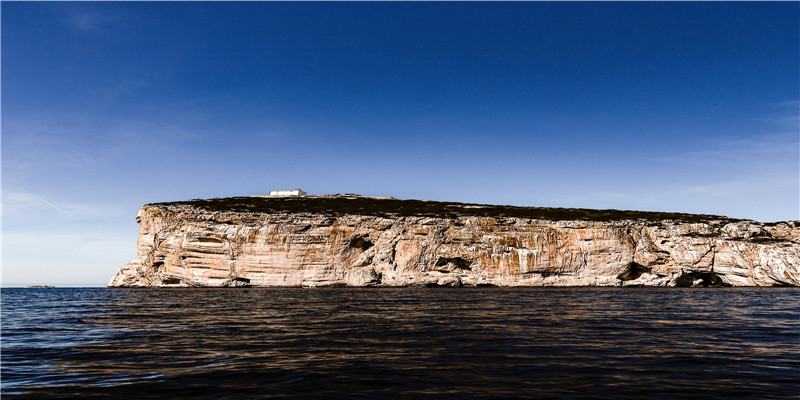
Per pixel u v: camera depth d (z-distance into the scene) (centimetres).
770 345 1686
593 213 10200
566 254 8344
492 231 8600
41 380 1179
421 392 1039
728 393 1030
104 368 1315
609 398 988
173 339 1877
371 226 8619
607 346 1655
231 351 1576
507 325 2320
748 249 7988
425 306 3688
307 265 8306
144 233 9044
